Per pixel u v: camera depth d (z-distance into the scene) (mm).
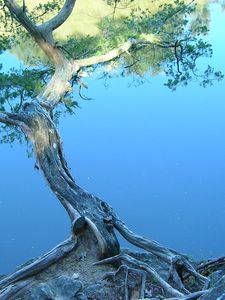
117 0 17594
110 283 7594
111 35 16984
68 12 14062
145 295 7125
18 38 19344
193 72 15633
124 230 8758
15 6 13484
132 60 17062
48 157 10273
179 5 16609
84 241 8539
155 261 8320
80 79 15445
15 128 14523
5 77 13758
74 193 9383
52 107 12836
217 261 8016
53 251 8172
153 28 16625
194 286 7488
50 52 13922
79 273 7957
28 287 7648
